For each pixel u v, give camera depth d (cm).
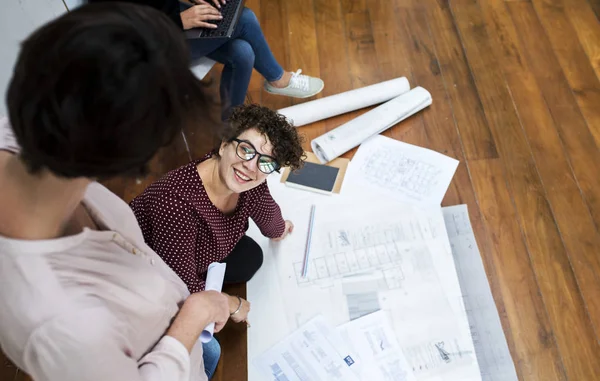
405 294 155
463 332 148
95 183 69
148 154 46
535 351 153
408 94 205
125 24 40
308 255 163
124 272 62
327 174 183
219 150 113
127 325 63
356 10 241
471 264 167
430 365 142
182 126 46
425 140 199
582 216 180
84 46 39
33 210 50
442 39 231
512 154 195
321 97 214
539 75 219
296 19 238
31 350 52
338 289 156
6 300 51
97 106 40
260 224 147
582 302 162
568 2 245
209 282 112
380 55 226
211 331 91
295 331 148
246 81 186
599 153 195
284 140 114
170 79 42
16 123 42
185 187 115
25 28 137
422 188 180
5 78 133
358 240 166
